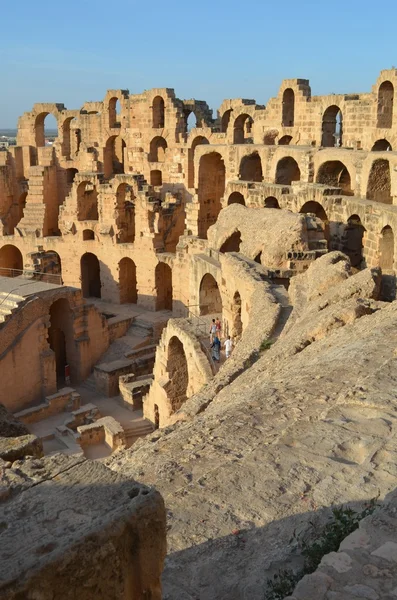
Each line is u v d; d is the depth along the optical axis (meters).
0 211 75.19
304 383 15.38
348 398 13.39
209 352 30.77
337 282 25.98
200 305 42.06
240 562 9.22
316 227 35.25
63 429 37.75
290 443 12.16
